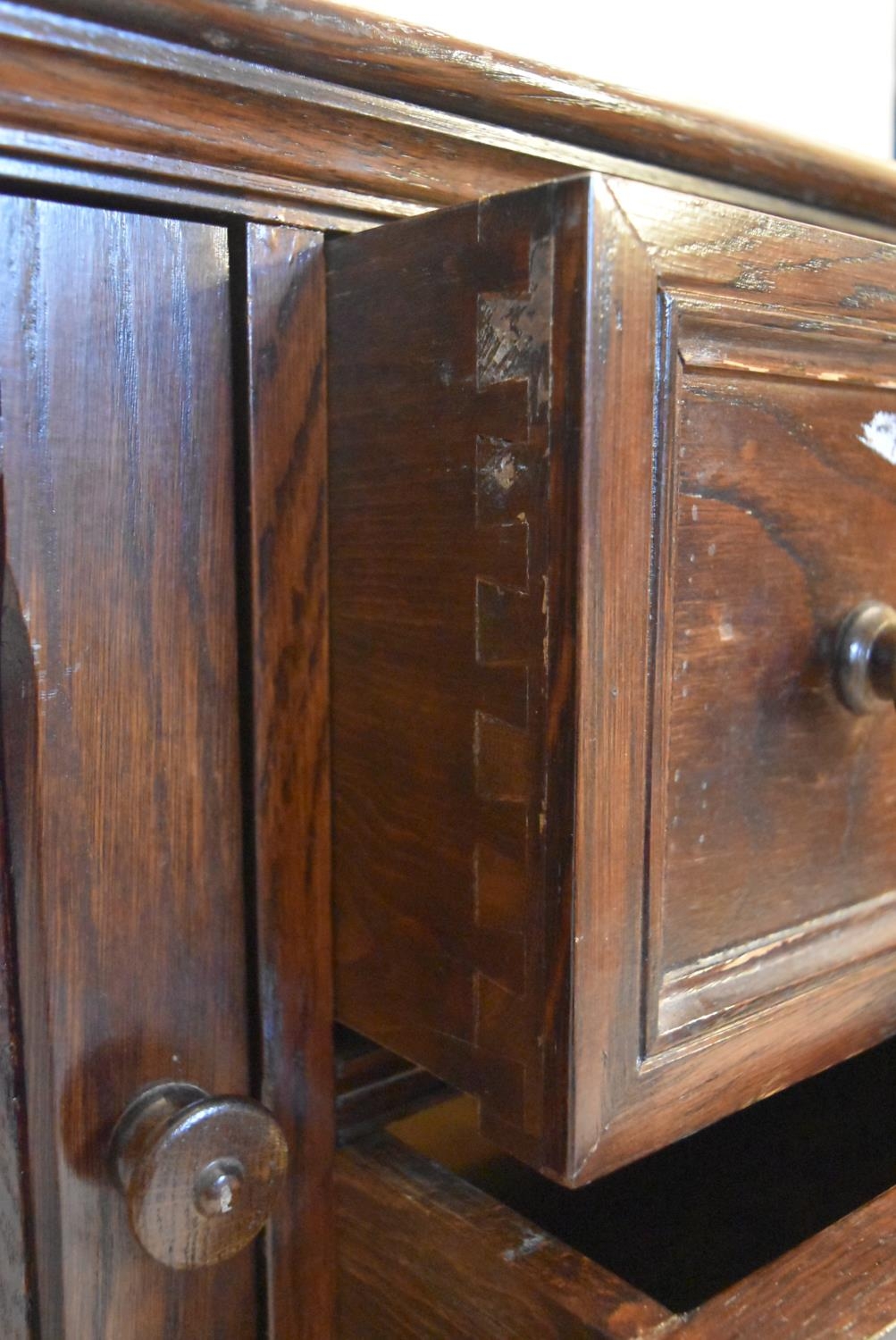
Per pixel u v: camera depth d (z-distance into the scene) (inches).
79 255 14.3
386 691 16.1
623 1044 14.0
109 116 13.5
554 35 34.9
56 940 15.1
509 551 13.5
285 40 13.9
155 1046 16.3
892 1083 25.7
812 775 17.0
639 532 13.1
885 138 47.2
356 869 17.2
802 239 15.2
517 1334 15.6
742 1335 14.2
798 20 42.8
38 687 14.5
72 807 15.1
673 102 17.3
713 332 14.1
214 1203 14.9
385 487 15.6
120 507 15.0
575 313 12.2
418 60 14.9
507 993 14.3
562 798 13.0
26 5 12.4
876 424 17.1
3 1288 16.3
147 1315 16.7
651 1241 20.3
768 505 15.5
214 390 15.7
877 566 17.5
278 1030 17.4
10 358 13.8
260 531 16.1
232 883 16.9
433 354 14.4
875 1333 14.3
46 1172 15.6
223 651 16.3
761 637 15.8
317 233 16.0
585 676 12.7
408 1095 19.6
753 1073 16.3
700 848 15.4
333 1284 18.8
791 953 16.9
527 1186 21.5
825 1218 20.9
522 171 17.1
